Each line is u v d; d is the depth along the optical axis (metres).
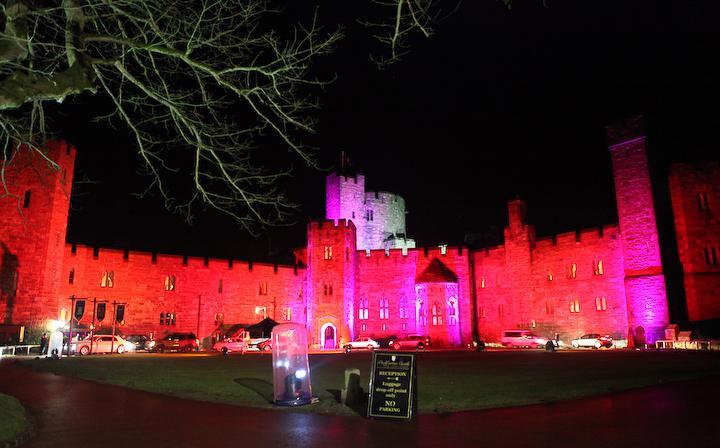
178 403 12.14
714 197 37.81
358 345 46.31
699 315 36.16
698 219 37.75
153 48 9.97
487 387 14.30
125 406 11.73
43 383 15.96
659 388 13.63
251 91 11.05
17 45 8.02
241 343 43.03
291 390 11.87
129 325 45.50
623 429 8.84
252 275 52.53
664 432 8.52
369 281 54.72
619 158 41.31
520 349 41.00
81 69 8.79
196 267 49.66
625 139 40.97
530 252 47.84
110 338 38.34
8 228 36.84
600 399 12.08
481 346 41.47
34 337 35.94
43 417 10.41
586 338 40.16
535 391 13.37
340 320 50.59
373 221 65.50
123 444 8.16
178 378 17.14
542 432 8.80
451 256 52.69
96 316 44.06
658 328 36.88
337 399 12.35
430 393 13.24
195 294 49.19
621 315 40.81
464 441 8.28
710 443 7.74
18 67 8.12
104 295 44.78
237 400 12.48
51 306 37.88
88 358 29.31
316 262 51.91
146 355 34.16
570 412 10.53
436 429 9.22
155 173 12.59
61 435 8.80
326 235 52.41
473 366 21.81
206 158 12.18
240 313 51.22
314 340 50.25
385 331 53.25
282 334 12.35
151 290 47.09
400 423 9.79
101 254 45.12
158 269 47.75
